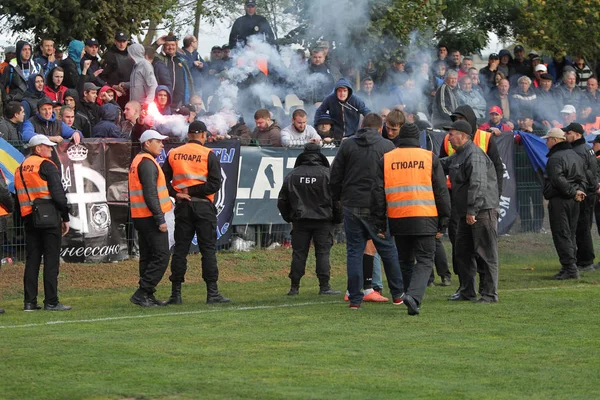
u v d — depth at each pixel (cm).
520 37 6856
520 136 5378
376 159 3253
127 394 2041
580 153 4328
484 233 3412
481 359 2402
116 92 4888
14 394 2048
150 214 3450
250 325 2955
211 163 3525
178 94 4959
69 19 5609
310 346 2578
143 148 3475
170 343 2630
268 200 4762
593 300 3466
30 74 4641
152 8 5947
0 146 4003
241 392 2045
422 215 3103
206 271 3547
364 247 3319
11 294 3822
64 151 4181
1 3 5569
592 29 6638
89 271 4178
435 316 3103
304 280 4381
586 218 4500
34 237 3438
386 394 2030
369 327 2895
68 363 2356
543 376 2214
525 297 3553
